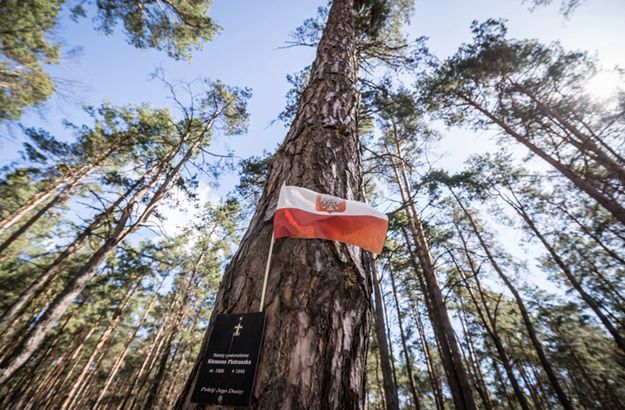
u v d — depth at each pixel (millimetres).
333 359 939
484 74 10250
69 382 19156
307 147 1816
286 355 908
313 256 1191
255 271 1178
